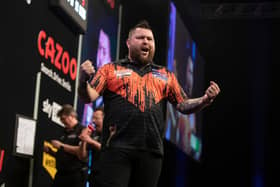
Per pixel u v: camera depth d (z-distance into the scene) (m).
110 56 7.70
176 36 9.61
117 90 2.83
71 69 5.94
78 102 6.21
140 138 2.75
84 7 6.00
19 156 4.59
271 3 12.54
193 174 13.46
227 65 13.53
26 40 4.68
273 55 13.41
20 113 4.59
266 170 13.52
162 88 2.93
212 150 13.73
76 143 5.11
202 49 12.60
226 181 13.63
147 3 8.91
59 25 5.52
